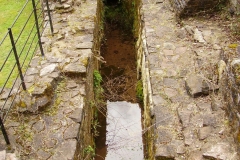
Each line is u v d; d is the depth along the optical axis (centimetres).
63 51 588
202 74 521
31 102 461
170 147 419
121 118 696
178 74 545
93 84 646
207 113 458
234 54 501
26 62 658
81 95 497
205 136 421
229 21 654
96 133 650
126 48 903
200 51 588
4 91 490
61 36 632
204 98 487
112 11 1019
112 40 936
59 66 539
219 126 432
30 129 441
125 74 812
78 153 440
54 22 686
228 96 434
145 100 618
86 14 715
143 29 696
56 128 442
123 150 623
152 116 489
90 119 576
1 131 434
